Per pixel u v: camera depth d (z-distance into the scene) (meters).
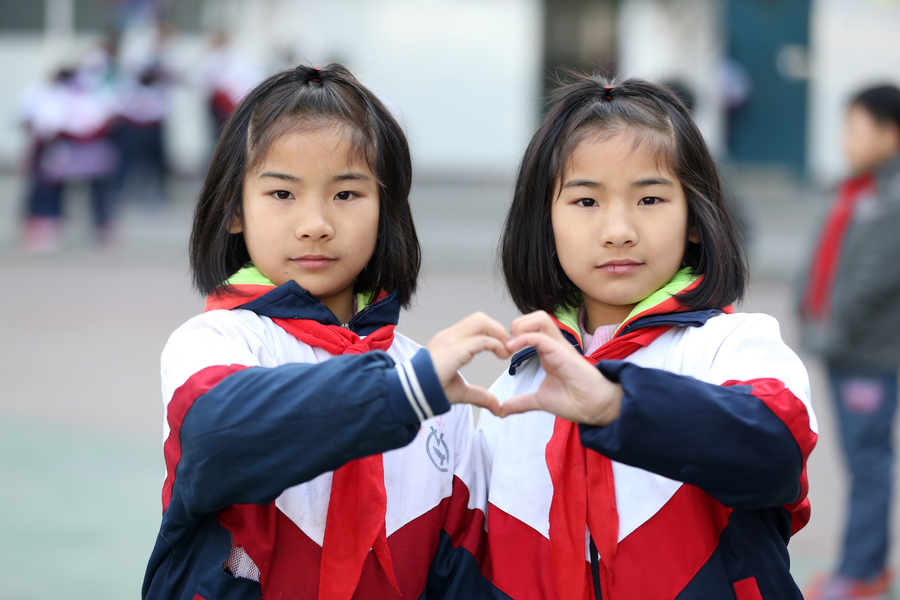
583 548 1.61
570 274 1.68
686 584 1.55
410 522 1.67
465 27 11.62
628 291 1.64
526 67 11.69
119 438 4.45
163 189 10.80
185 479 1.44
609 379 1.42
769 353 1.54
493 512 1.70
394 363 1.43
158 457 4.24
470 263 7.92
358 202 1.65
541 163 1.73
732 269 1.69
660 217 1.63
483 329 1.41
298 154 1.60
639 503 1.60
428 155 11.89
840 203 3.33
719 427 1.37
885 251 3.19
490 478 1.75
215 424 1.38
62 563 3.22
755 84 11.60
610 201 1.63
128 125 10.39
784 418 1.40
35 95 9.01
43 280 7.73
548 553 1.65
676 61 11.14
